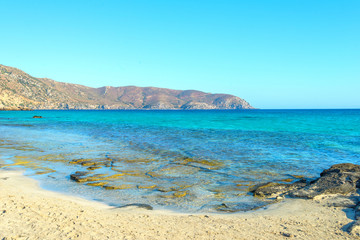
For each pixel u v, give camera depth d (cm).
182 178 1183
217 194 965
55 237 577
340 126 4744
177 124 5422
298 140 2611
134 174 1241
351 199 832
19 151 1848
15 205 775
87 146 2120
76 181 1116
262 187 1018
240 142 2422
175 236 605
